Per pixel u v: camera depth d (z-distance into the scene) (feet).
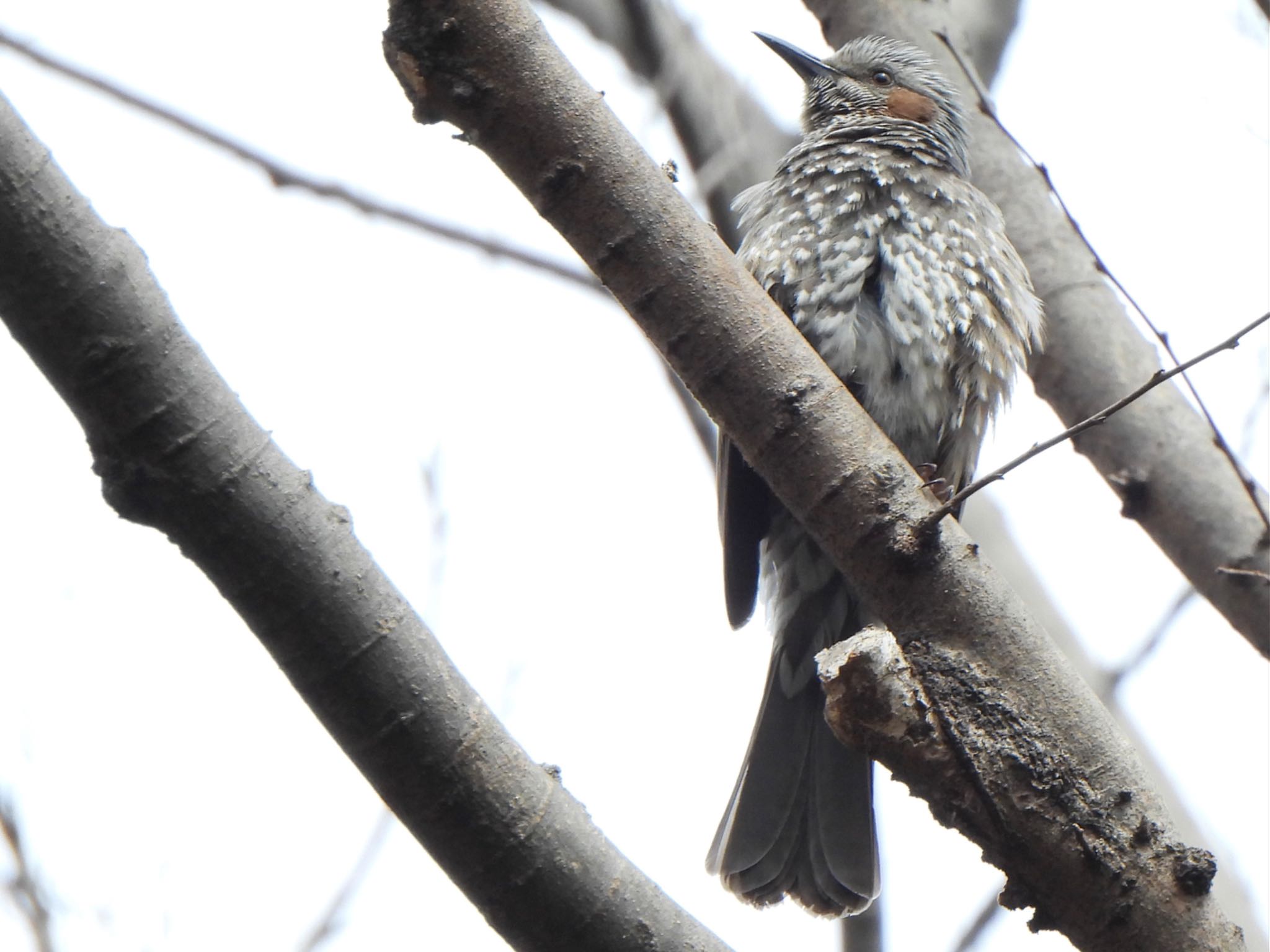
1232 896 25.58
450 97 15.58
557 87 15.66
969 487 16.25
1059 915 16.12
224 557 13.61
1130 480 25.94
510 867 14.30
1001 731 16.06
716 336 16.25
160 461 13.39
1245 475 22.66
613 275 16.26
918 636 16.46
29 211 12.88
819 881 24.30
